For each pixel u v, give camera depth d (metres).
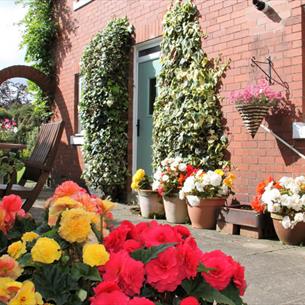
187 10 6.61
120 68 8.00
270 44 5.50
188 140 6.34
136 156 8.06
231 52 6.01
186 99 6.47
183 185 5.75
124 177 7.98
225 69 6.08
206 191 5.51
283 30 5.35
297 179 4.80
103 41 8.00
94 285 1.74
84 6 9.54
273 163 5.43
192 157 6.34
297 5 5.21
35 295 1.55
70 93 10.03
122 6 8.27
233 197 5.92
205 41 6.39
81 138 9.31
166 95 6.88
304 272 3.72
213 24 6.27
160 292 1.72
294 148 5.16
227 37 6.06
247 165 5.75
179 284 1.71
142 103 7.95
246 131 5.78
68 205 1.83
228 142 6.04
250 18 5.74
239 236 5.14
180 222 5.99
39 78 10.62
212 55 6.28
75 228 1.70
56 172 10.53
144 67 7.89
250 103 5.23
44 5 10.78
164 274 1.65
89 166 8.23
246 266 3.89
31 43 10.88
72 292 1.65
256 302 3.03
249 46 5.76
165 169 6.14
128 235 1.94
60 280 1.64
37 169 5.43
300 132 5.06
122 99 8.01
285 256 4.23
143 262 1.71
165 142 6.77
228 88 6.04
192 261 1.68
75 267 1.67
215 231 5.42
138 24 7.82
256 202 4.94
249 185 5.73
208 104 6.19
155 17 7.39
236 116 5.91
